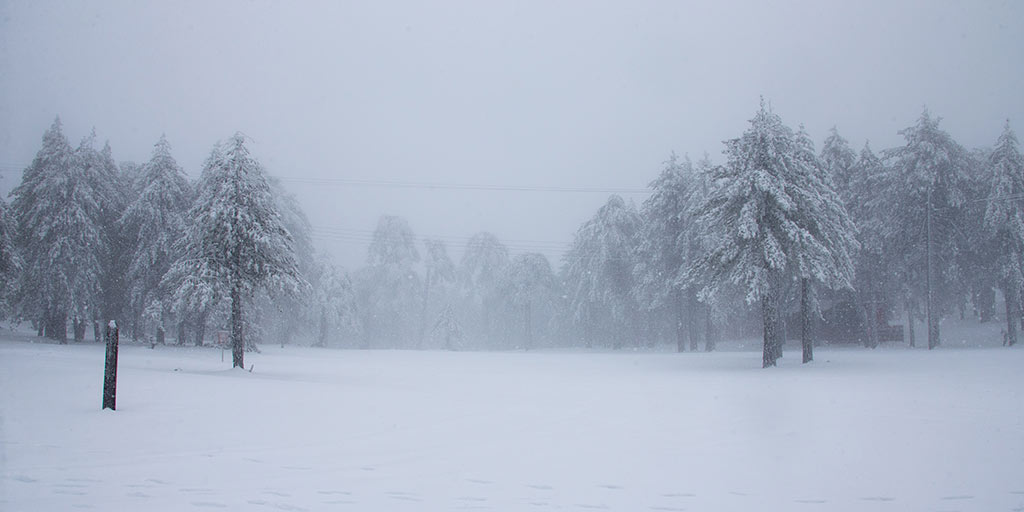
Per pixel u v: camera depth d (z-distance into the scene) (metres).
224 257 23.78
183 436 9.88
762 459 8.75
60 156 35.28
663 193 42.69
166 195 36.81
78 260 34.31
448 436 10.42
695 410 13.49
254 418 11.61
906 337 46.03
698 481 7.61
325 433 10.47
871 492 7.13
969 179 36.97
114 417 11.23
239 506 6.38
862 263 39.38
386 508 6.41
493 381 21.23
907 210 37.19
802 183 26.52
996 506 6.61
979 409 12.65
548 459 8.77
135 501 6.50
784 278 28.27
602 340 59.31
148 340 38.66
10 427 10.18
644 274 45.62
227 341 27.91
